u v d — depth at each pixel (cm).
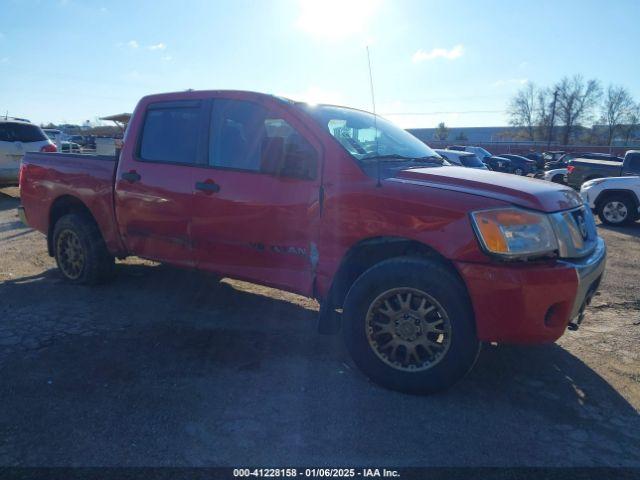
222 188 421
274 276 409
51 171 564
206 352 406
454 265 326
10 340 418
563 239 330
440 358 333
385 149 426
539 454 285
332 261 375
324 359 400
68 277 572
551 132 7900
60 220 561
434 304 332
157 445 286
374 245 374
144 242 488
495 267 316
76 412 316
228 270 436
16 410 317
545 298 313
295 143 397
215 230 430
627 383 372
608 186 1206
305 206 382
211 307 512
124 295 539
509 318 317
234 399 336
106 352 400
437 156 471
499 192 338
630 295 582
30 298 524
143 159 481
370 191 357
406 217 341
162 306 510
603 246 390
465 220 325
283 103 410
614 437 304
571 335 461
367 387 356
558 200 349
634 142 7981
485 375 378
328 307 385
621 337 458
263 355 404
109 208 512
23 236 845
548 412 330
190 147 452
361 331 353
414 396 345
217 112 442
